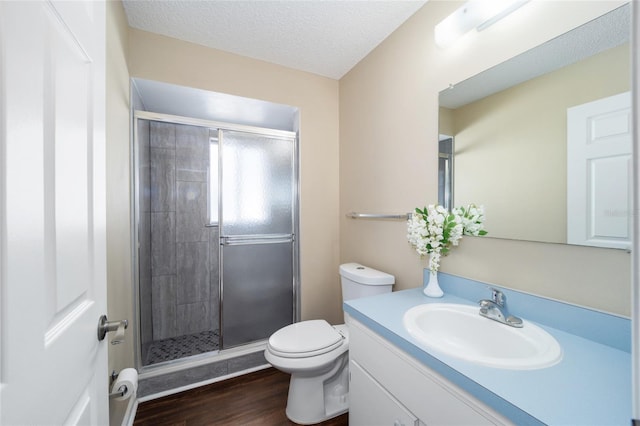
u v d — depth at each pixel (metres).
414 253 1.51
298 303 2.17
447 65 1.30
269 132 2.09
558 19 0.91
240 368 1.90
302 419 1.42
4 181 0.36
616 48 0.79
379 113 1.78
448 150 1.30
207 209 2.54
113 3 1.22
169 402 1.60
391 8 1.45
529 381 0.64
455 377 0.68
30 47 0.41
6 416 0.35
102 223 0.71
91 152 0.65
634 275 0.32
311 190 2.19
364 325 1.07
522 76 1.01
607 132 0.80
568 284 0.89
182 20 1.55
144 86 1.76
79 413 0.57
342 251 2.25
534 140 0.98
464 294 1.22
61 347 0.49
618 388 0.61
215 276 2.58
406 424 0.85
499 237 1.09
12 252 0.37
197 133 2.45
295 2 1.41
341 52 1.88
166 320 2.37
